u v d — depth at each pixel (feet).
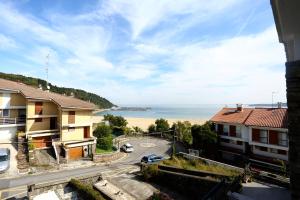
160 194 59.11
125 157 117.08
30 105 106.63
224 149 109.09
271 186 44.19
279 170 85.71
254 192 40.65
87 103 127.24
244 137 103.30
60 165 95.86
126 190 66.90
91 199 57.62
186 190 64.59
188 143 136.26
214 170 73.10
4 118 103.40
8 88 106.01
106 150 121.29
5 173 81.20
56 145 106.11
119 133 169.89
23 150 96.22
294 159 14.80
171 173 69.41
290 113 15.11
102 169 93.91
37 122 109.81
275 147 91.35
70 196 61.00
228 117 113.70
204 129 113.91
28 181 76.23
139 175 81.20
